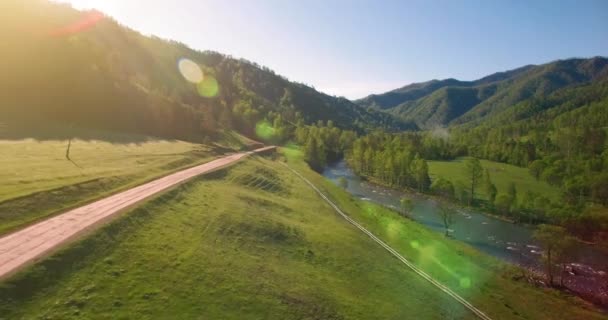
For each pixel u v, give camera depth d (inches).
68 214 1334.9
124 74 5032.0
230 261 1365.7
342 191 4028.1
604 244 2854.3
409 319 1352.1
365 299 1428.4
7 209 1205.7
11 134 2379.4
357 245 2060.8
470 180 5172.2
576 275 2260.1
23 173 1603.1
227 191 2369.6
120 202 1560.0
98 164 2150.6
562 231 2218.3
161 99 4955.7
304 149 6314.0
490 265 2283.5
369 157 5974.4
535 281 2106.3
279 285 1307.8
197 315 992.2
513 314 1610.5
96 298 922.1
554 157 5674.2
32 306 830.5
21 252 992.2
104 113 3836.1
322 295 1337.4
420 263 2057.1
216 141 5118.1
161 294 1025.5
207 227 1612.9
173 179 2236.7
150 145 3385.8
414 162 5142.7
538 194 3836.1
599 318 1718.8
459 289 1787.6
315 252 1784.0
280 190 3061.0
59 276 949.8
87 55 4293.8
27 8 4185.5
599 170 4660.4
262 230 1811.0
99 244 1150.3
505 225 3472.0
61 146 2396.7
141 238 1295.5
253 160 4052.7
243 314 1071.6
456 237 3026.6
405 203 3508.9
